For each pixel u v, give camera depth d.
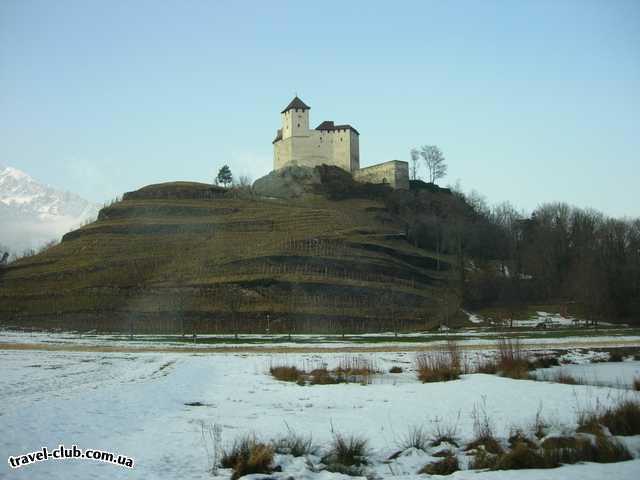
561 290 127.25
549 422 20.52
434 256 142.25
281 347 57.94
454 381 32.62
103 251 122.31
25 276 113.75
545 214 167.50
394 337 73.25
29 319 92.62
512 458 16.73
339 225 139.50
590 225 153.00
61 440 17.80
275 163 186.50
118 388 29.14
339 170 177.00
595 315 104.31
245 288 99.69
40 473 14.63
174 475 14.99
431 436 19.09
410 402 25.72
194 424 21.03
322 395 28.30
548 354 50.16
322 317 90.06
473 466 16.77
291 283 100.88
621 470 16.16
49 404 23.52
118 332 84.19
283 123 186.62
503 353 41.12
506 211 198.00
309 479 15.34
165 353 51.38
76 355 48.34
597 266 113.94
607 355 50.59
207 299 96.00
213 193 165.12
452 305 111.19
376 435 19.44
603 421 20.36
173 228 134.50
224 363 43.38
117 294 99.81
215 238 128.25
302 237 126.25
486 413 22.53
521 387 29.23
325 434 19.56
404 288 110.38
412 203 172.38
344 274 111.25
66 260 119.75
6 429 18.67
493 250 156.25
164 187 164.38
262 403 26.12
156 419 21.88
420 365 37.59
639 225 149.00
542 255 138.62
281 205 159.25
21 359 43.78
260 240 125.69
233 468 15.67
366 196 170.62
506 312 111.81
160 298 97.06
